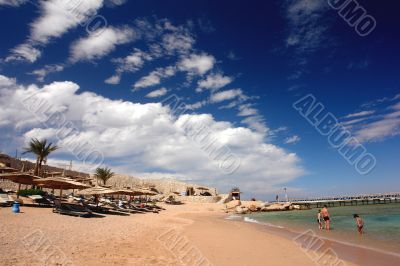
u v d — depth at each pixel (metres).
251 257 11.46
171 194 71.38
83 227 15.74
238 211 53.56
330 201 90.44
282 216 43.50
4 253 8.43
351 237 18.20
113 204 35.31
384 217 36.53
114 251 10.34
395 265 10.73
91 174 67.62
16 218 16.22
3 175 24.95
